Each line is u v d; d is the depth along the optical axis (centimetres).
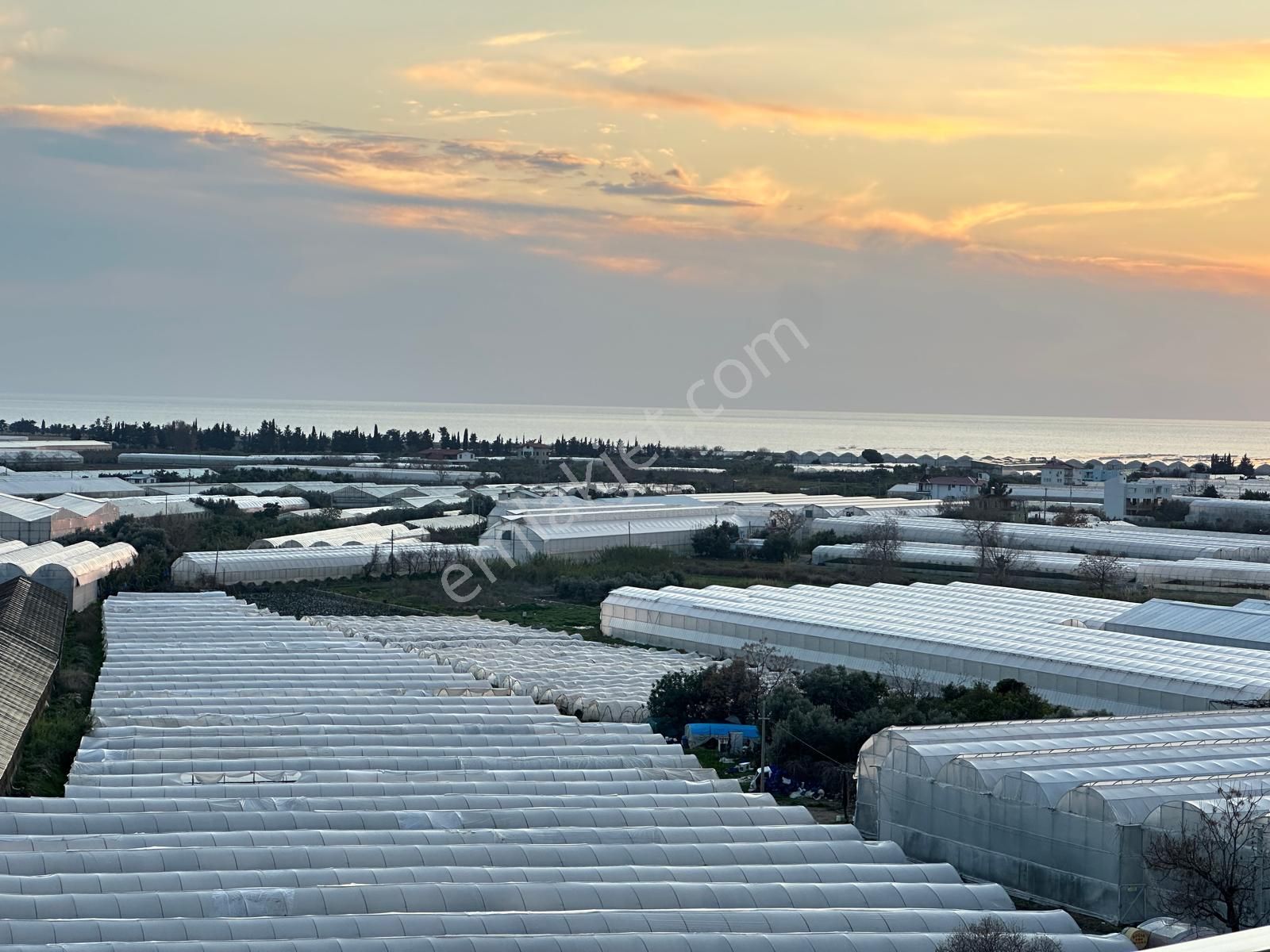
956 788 5166
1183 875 4450
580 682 8050
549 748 6219
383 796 5284
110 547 13662
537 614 11531
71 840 4419
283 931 3734
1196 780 4928
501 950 3700
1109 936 4012
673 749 6275
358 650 8925
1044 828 4847
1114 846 4619
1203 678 7362
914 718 6481
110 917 3806
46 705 7356
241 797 5247
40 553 12631
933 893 4359
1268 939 1750
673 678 7388
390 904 4025
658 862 4594
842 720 6919
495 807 5128
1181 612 9425
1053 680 7869
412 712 7031
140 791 5200
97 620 10850
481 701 7300
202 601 11256
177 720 6606
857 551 14150
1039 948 3822
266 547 14150
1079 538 14975
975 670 8256
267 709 6944
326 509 18138
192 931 3697
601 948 3738
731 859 4622
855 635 8912
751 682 7225
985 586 11062
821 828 4981
